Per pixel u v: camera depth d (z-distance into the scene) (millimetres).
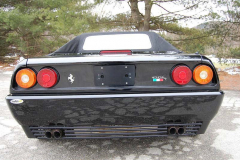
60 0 9820
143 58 1793
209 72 1774
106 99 1740
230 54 9633
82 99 1738
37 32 11891
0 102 4281
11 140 2514
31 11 11758
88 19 10023
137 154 2137
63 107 1763
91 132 1970
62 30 9703
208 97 1762
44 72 1761
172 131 1925
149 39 2625
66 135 1922
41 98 1739
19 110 1782
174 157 2072
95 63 1771
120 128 1907
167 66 1789
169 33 12047
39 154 2168
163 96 1737
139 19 11133
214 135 2613
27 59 1832
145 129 1897
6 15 10352
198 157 2070
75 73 1790
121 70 1787
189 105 1775
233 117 3340
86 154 2154
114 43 2615
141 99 1743
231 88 6070
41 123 1854
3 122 3129
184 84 1784
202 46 10562
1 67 11352
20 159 2068
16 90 1781
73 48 2730
